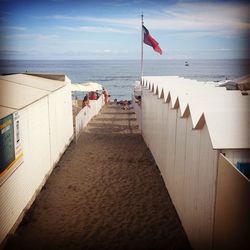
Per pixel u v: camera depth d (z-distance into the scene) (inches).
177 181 287.3
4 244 236.7
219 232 171.2
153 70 7052.2
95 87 977.5
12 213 255.0
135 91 933.8
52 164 409.1
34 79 463.8
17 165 267.1
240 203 142.4
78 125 605.0
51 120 405.7
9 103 283.4
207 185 191.3
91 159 462.0
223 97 267.7
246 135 176.6
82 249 241.3
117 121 780.6
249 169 170.2
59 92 461.1
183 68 7672.2
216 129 182.5
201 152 204.8
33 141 319.6
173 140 304.7
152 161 449.4
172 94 313.0
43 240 252.2
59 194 339.3
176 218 286.2
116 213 297.6
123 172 405.7
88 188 355.6
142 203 317.7
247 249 134.6
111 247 244.1
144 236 258.8
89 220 284.8
